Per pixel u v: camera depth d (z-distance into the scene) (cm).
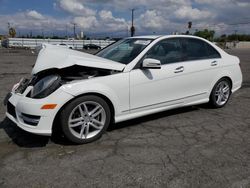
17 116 372
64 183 285
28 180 290
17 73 1150
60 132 388
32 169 313
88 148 370
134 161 334
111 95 392
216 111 552
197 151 364
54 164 324
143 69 425
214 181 291
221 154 355
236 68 583
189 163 330
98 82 380
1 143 382
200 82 509
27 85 395
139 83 419
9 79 962
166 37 479
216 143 391
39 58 404
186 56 494
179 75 469
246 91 769
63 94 353
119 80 399
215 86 545
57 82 360
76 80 374
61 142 388
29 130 356
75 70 396
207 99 538
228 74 561
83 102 370
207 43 541
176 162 332
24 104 357
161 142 393
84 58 388
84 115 378
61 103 352
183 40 500
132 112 425
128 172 308
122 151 362
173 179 294
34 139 396
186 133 430
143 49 441
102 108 388
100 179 293
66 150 363
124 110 413
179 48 489
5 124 457
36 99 355
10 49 4778
